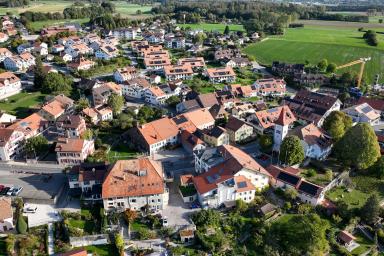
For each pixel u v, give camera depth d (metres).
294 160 140.38
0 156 146.50
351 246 108.56
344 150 142.62
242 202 119.31
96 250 104.19
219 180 121.56
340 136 157.88
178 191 129.00
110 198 115.62
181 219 114.75
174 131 163.25
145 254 102.75
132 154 154.75
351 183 136.50
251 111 197.88
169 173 139.88
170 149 159.12
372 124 191.00
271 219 115.88
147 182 119.00
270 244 105.62
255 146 164.00
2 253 101.75
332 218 117.56
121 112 194.75
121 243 102.69
